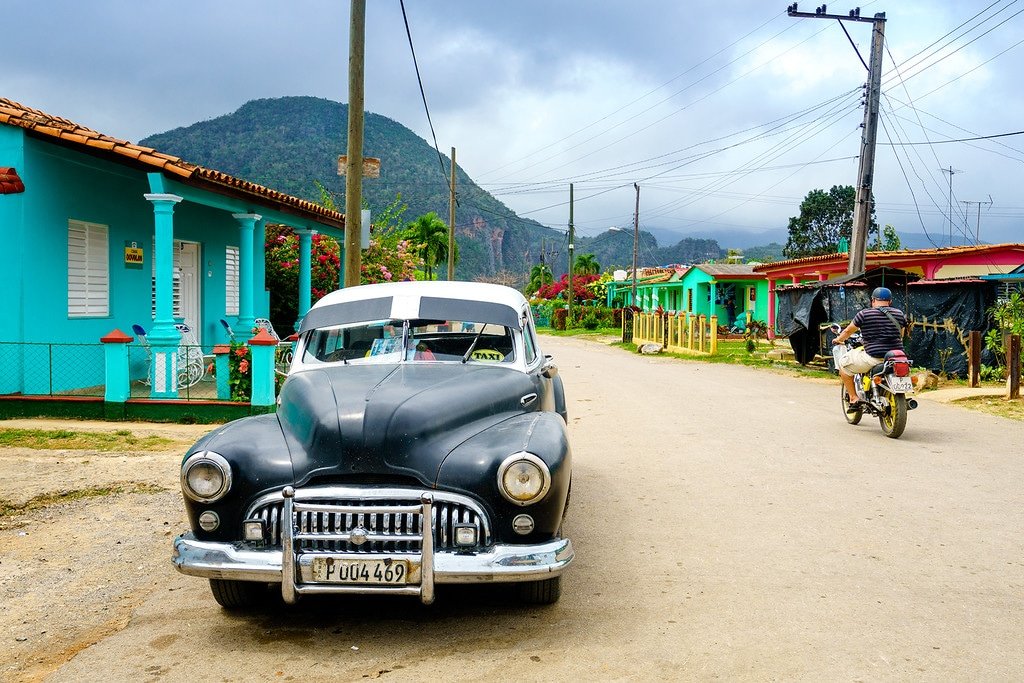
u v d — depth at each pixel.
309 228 18.20
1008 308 14.44
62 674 3.63
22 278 10.93
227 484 3.94
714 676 3.54
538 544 3.89
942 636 3.96
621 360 23.14
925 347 16.19
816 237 65.88
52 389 11.13
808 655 3.75
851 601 4.42
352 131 12.22
